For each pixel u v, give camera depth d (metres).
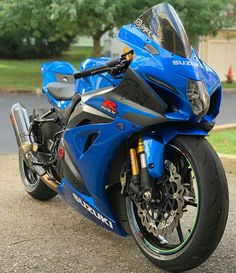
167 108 3.36
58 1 15.29
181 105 3.30
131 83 3.46
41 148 5.03
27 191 5.31
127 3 15.69
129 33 3.60
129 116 3.45
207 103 3.29
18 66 25.36
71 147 4.00
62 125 4.60
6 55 30.69
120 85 3.54
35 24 17.33
